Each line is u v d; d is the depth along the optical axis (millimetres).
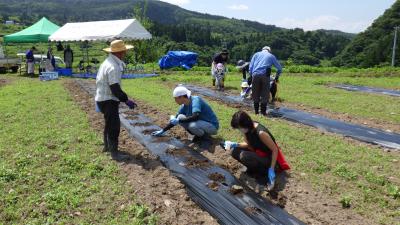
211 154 8617
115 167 7609
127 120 12070
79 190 6535
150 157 8398
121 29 26109
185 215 5824
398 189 6496
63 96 16656
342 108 14133
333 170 7402
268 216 5875
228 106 14828
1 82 24312
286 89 19391
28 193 6516
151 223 5477
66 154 8359
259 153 7113
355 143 9562
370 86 20953
